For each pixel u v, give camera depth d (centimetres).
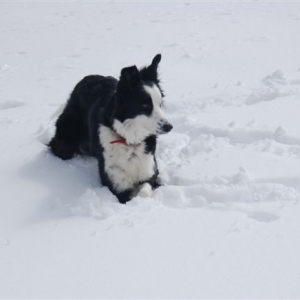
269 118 307
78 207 237
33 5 841
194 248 210
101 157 262
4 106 356
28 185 257
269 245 210
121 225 225
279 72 367
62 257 209
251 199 239
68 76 408
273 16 619
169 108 335
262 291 190
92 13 730
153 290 192
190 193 248
